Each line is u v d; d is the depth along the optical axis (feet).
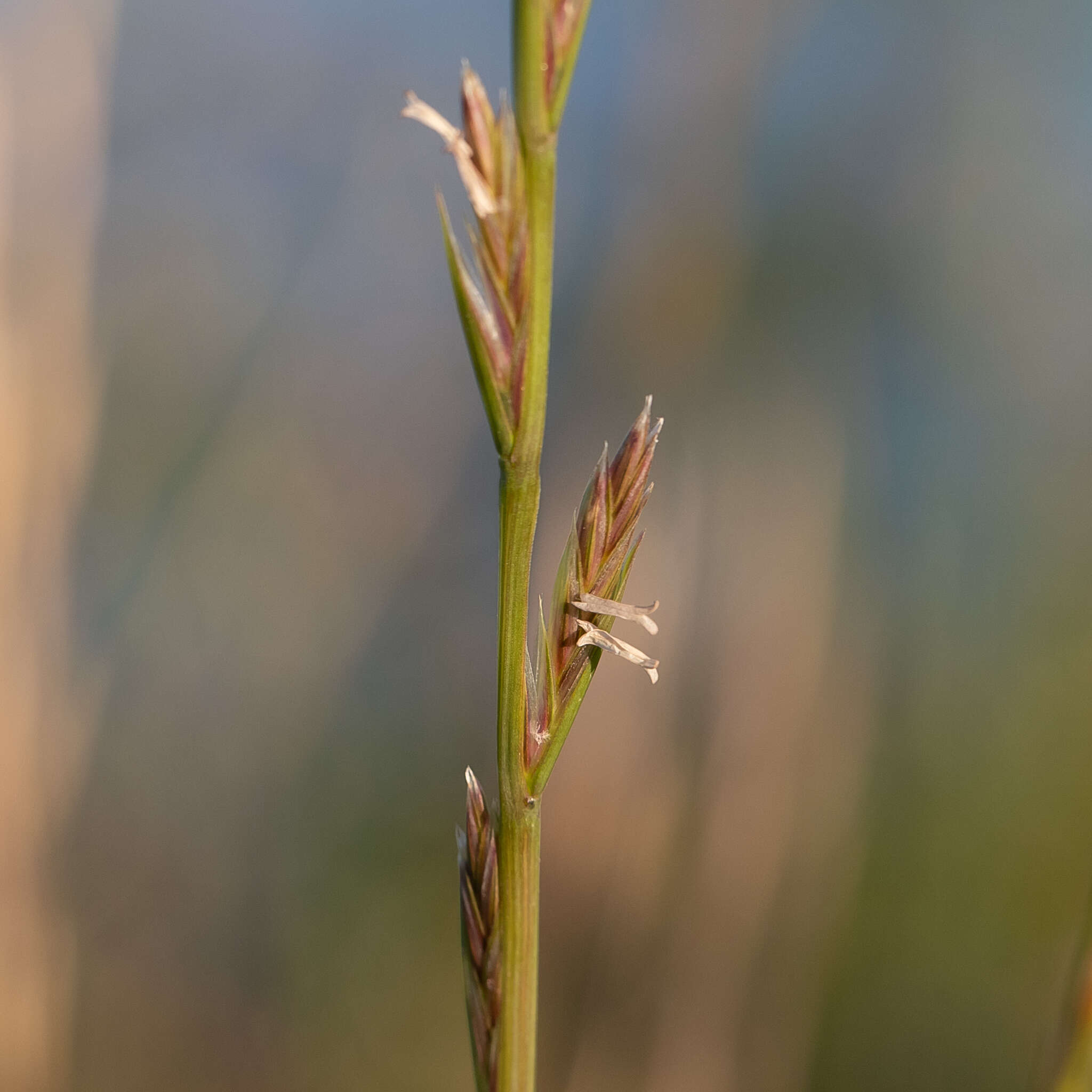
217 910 1.65
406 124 1.72
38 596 1.30
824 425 1.40
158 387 1.70
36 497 1.26
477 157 0.56
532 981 0.58
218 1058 1.58
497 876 0.57
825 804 1.43
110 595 1.63
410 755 1.81
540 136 0.56
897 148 1.61
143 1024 1.56
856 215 1.60
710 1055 1.28
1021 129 1.67
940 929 1.55
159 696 1.66
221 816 1.68
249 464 1.77
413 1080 1.60
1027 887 1.57
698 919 1.27
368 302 1.82
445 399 1.84
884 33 1.61
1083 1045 0.61
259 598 1.76
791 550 1.29
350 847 1.75
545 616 0.58
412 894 1.72
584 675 0.57
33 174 1.22
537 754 0.57
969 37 1.62
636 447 0.57
